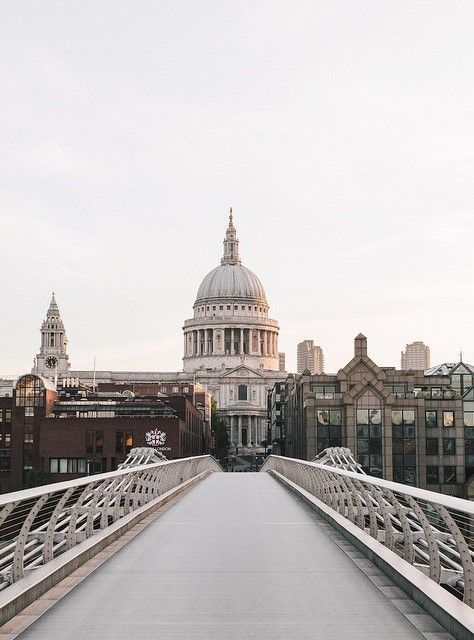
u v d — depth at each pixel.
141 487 29.33
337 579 14.69
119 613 11.92
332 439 94.69
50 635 10.67
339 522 22.00
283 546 19.09
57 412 127.62
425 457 93.44
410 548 14.94
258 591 13.56
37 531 17.02
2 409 125.44
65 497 15.14
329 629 11.03
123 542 19.58
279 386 161.38
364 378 93.94
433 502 11.64
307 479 36.38
